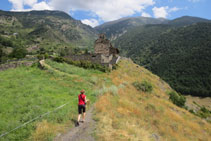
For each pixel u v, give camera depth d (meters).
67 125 7.10
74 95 12.03
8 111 7.46
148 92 23.64
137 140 6.44
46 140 5.54
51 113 7.66
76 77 19.33
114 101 12.28
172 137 9.73
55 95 11.28
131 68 45.41
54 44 191.62
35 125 6.28
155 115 13.16
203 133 14.20
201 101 86.19
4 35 183.25
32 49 150.12
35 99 9.50
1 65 25.92
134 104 13.45
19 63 25.00
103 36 47.03
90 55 36.50
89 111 9.57
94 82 18.91
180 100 27.33
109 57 41.88
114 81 22.58
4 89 11.39
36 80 15.24
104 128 7.08
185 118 17.73
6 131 5.61
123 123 8.07
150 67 159.88
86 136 6.25
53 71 19.81
